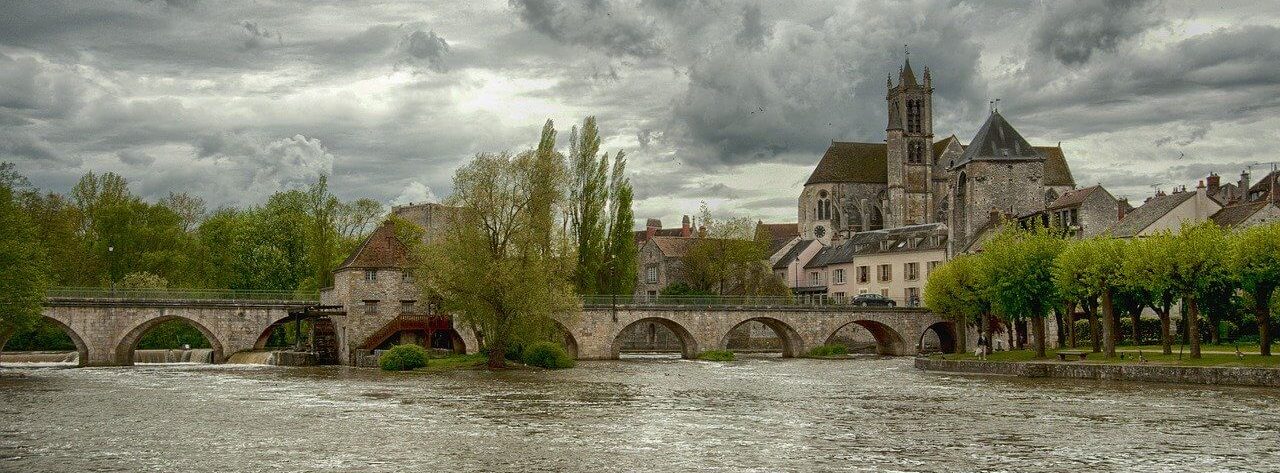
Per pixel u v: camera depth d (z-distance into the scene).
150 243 116.06
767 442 38.88
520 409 50.56
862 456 35.59
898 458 35.16
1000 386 63.84
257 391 60.38
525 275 83.56
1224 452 36.06
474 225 84.75
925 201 182.00
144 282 107.38
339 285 97.19
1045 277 81.00
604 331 106.75
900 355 119.75
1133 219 110.69
